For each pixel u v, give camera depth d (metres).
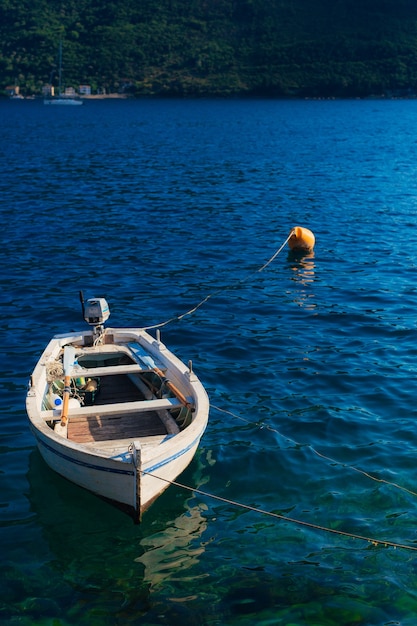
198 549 10.34
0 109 172.38
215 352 17.52
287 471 12.29
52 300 21.52
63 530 10.70
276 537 10.59
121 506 10.69
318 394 15.21
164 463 10.60
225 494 11.64
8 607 9.21
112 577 9.76
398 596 9.47
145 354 14.70
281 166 53.75
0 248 27.42
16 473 12.12
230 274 24.44
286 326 19.39
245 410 14.51
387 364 16.72
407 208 35.91
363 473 12.20
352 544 10.46
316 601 9.37
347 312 20.45
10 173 48.09
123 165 53.72
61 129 96.31
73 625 8.94
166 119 124.00
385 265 25.45
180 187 42.94
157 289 22.72
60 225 31.72
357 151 66.00
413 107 181.38
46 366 13.90
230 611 9.18
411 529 10.77
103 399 14.10
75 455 10.73
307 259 26.34
